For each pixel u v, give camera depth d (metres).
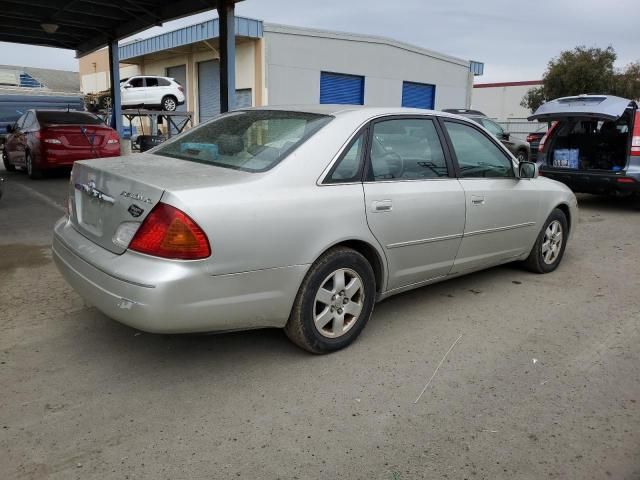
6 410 2.94
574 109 9.10
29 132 11.73
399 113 4.09
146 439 2.73
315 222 3.34
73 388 3.19
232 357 3.61
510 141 16.30
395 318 4.36
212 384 3.27
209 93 24.67
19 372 3.35
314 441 2.75
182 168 3.46
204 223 2.91
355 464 2.59
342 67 23.81
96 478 2.45
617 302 4.87
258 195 3.14
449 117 4.50
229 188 3.07
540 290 5.15
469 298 4.88
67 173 12.95
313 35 22.53
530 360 3.68
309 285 3.42
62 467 2.51
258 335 3.95
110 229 3.20
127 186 3.12
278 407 3.04
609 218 9.21
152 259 2.92
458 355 3.73
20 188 10.56
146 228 2.95
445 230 4.23
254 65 21.61
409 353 3.74
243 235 3.04
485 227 4.62
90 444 2.68
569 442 2.79
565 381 3.41
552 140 10.10
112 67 15.05
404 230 3.90
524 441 2.79
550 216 5.53
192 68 25.12
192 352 3.67
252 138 3.75
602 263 6.22
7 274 5.22
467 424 2.92
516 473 2.55
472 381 3.38
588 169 9.46
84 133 11.52
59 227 3.86
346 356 3.67
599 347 3.92
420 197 3.98
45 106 27.02
